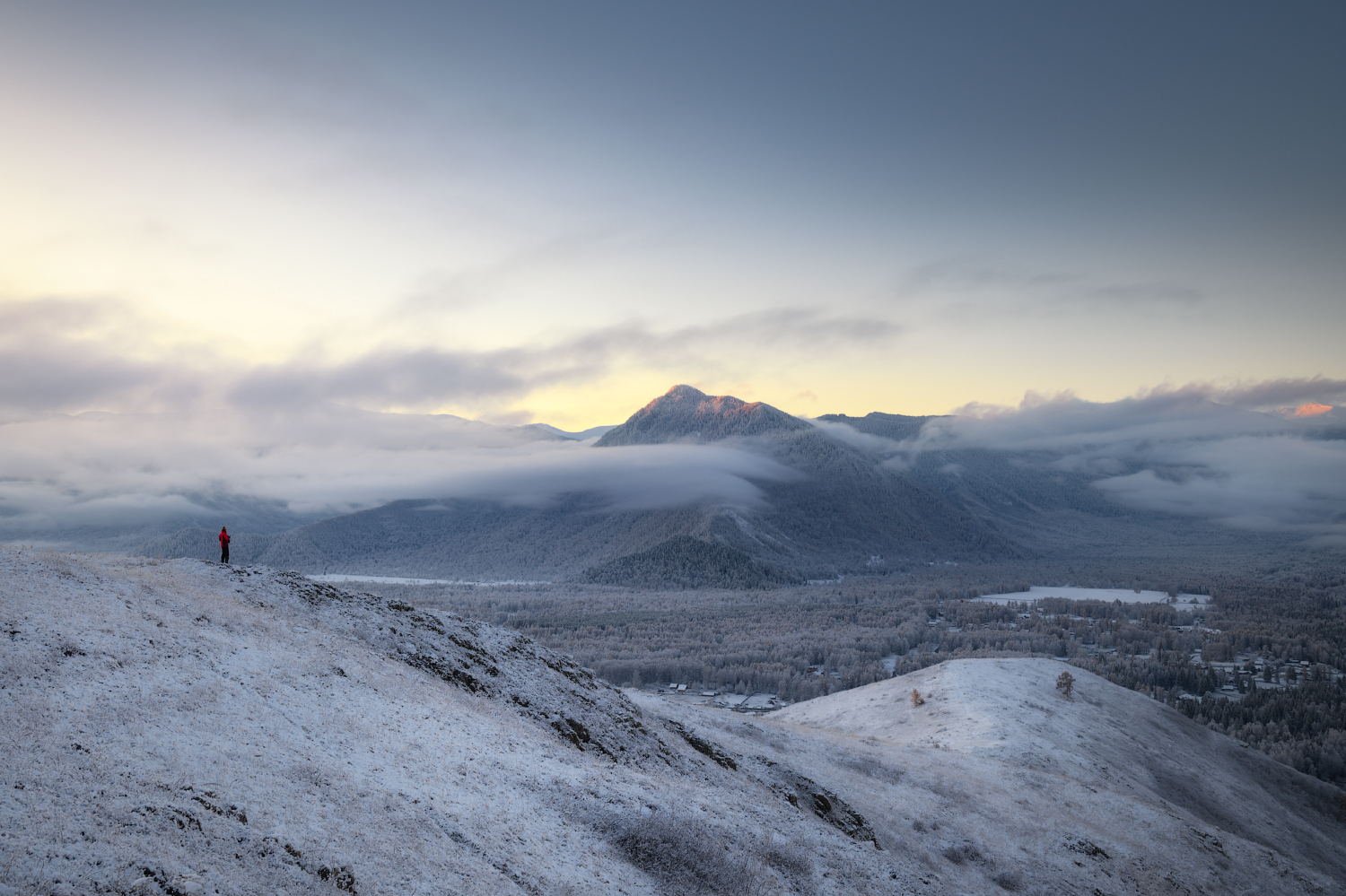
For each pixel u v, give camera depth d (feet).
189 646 82.84
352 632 121.49
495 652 142.10
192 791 54.65
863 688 378.32
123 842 45.37
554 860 70.38
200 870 45.98
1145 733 315.99
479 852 65.31
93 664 69.05
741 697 565.94
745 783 136.15
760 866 90.53
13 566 87.30
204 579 122.72
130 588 95.50
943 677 340.59
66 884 39.86
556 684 139.95
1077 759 246.27
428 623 140.26
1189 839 182.80
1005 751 238.89
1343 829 296.71
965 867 141.49
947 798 173.78
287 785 61.67
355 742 77.36
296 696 82.02
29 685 60.85
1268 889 169.07
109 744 56.75
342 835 57.36
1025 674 353.10
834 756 183.93
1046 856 153.69
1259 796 290.15
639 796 93.30
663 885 77.00
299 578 136.56
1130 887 150.51
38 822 44.11
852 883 100.99
